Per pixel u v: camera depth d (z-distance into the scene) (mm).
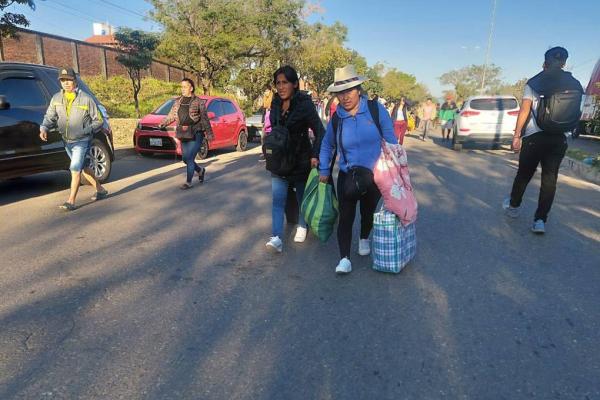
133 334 3031
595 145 18328
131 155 11836
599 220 5953
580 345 2975
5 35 12227
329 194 4434
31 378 2561
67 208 5996
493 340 3023
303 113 4273
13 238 4898
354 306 3471
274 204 4547
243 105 29047
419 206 6605
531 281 3969
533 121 5195
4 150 6246
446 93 19688
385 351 2881
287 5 27203
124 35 16969
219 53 23375
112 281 3844
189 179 7582
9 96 6449
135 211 6082
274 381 2580
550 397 2473
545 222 5387
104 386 2508
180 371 2652
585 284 3920
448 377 2633
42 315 3250
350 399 2445
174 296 3590
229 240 4945
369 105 3916
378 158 3896
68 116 5852
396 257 4000
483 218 5973
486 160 12297
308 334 3068
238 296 3611
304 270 4148
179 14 22797
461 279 3992
